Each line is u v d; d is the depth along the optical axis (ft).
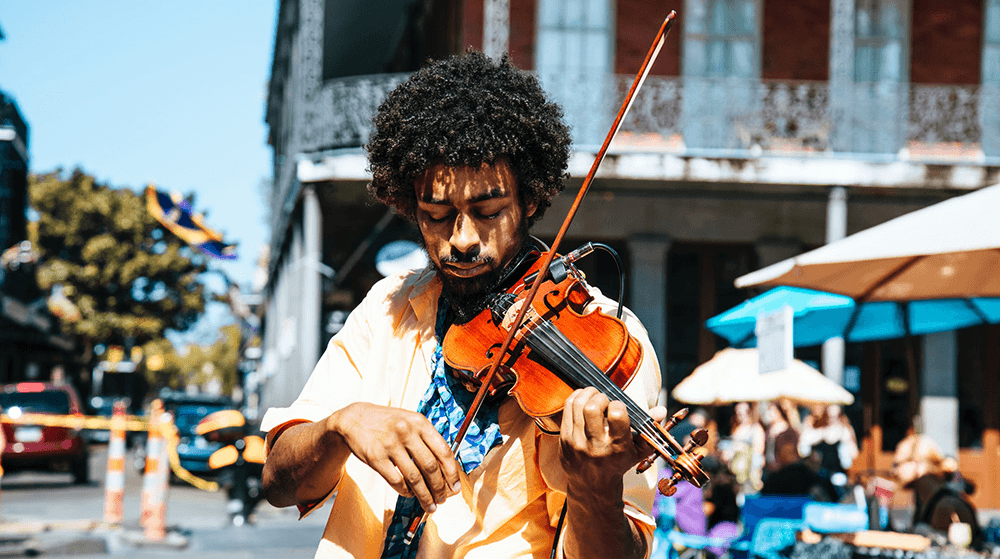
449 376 5.56
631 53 53.88
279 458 5.24
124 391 196.75
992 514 50.75
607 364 5.01
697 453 4.50
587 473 4.44
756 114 51.16
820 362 54.29
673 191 52.90
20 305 108.47
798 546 21.35
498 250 5.35
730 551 26.73
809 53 54.39
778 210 54.39
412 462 4.64
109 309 154.71
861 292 23.03
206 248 77.92
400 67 75.97
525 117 5.35
